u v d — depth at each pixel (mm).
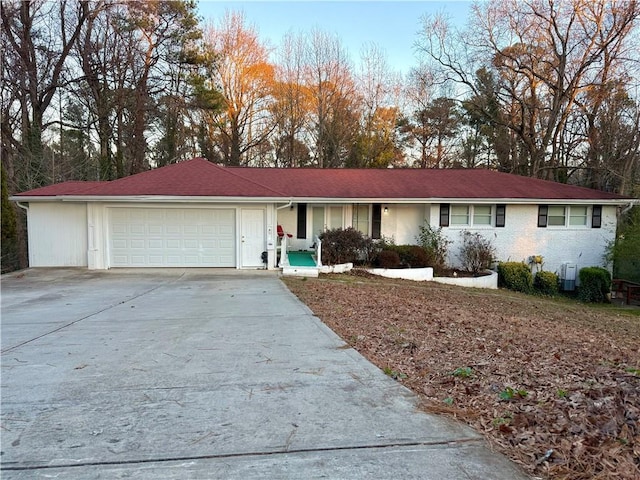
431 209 15789
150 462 2553
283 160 31469
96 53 22688
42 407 3381
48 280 11383
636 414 3029
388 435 2875
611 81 21922
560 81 22672
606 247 15992
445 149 32750
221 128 29969
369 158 29828
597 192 16297
